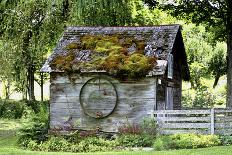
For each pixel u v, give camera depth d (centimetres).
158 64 2302
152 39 2478
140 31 2555
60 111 2428
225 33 3272
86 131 2331
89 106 2389
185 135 2072
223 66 5559
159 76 2303
